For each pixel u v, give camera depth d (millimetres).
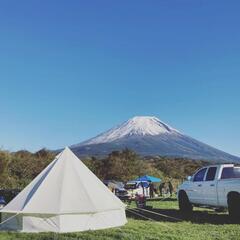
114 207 13961
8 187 30703
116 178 44406
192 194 17562
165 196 31203
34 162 35375
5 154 32188
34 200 13172
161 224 14312
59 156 14609
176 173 54969
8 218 13250
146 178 32781
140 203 20359
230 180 15414
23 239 11812
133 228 13430
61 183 13695
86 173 14539
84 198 13477
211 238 11797
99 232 12602
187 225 14141
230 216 15195
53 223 12875
